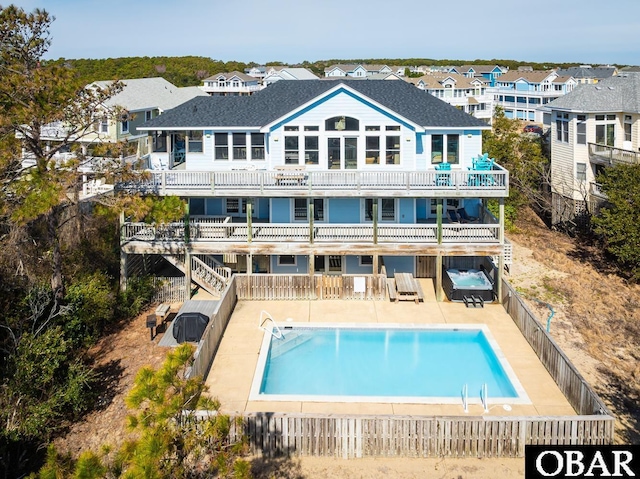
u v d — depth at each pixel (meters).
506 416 15.20
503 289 25.00
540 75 94.69
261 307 25.22
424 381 19.23
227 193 25.53
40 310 19.84
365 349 21.70
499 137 45.62
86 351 21.64
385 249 25.66
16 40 21.27
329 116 26.77
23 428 15.99
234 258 29.55
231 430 15.12
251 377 19.03
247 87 99.81
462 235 25.59
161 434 9.26
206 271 26.47
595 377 20.92
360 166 27.16
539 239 37.28
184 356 10.05
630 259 30.44
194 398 10.29
